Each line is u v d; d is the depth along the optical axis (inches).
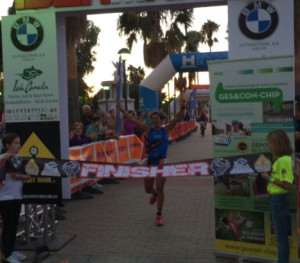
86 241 216.7
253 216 177.9
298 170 180.9
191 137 1044.5
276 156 154.4
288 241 157.9
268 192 162.2
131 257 191.5
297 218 179.2
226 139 178.4
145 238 219.3
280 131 153.9
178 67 514.0
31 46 212.8
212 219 251.8
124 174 182.9
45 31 211.6
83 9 216.2
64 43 285.4
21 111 216.5
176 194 328.2
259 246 177.3
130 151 464.4
